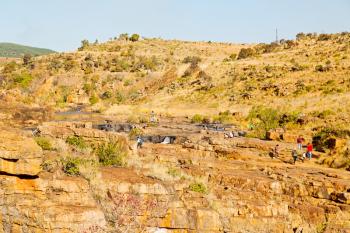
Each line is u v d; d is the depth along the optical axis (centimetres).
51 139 1975
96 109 8431
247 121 6612
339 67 8356
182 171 2472
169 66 13162
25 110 4484
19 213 1450
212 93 8606
